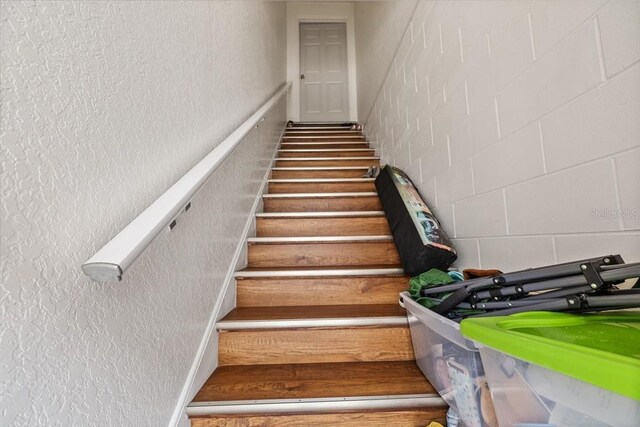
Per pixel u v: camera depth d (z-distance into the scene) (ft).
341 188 8.31
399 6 7.73
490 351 2.08
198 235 3.63
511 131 3.46
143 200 2.53
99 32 2.09
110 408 2.07
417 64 6.47
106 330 2.06
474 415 2.49
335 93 16.55
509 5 3.44
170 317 2.92
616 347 1.66
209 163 3.32
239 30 5.68
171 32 3.12
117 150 2.23
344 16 16.52
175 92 3.17
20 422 1.49
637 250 2.14
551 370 1.62
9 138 1.48
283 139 12.47
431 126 5.75
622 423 1.30
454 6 4.77
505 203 3.60
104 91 2.12
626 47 2.17
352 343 4.08
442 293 3.37
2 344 1.43
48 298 1.65
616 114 2.25
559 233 2.81
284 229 6.63
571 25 2.63
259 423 3.14
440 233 4.80
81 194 1.89
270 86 9.36
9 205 1.47
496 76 3.72
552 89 2.86
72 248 1.81
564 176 2.74
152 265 2.63
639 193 2.11
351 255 5.92
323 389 3.39
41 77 1.65
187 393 3.14
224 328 4.07
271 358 4.04
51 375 1.65
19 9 1.54
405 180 6.32
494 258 3.83
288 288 5.00
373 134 11.14
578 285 2.15
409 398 3.21
